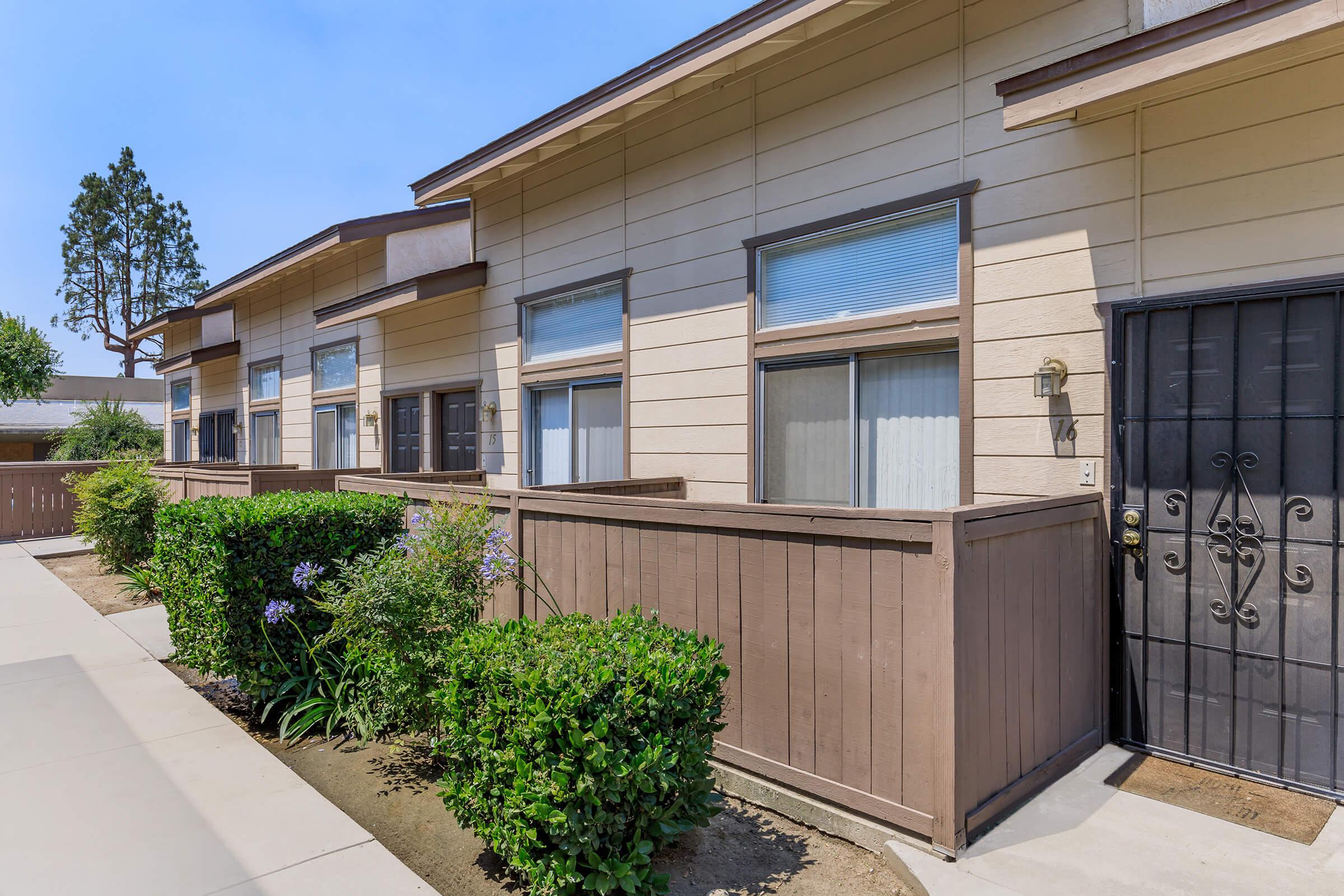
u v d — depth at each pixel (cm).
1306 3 267
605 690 226
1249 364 317
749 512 302
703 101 564
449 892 236
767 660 299
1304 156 309
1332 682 293
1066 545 322
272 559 383
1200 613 327
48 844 256
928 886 228
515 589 424
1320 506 297
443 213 837
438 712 302
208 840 260
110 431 1914
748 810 295
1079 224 374
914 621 253
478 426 794
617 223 636
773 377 523
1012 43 403
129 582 731
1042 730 301
